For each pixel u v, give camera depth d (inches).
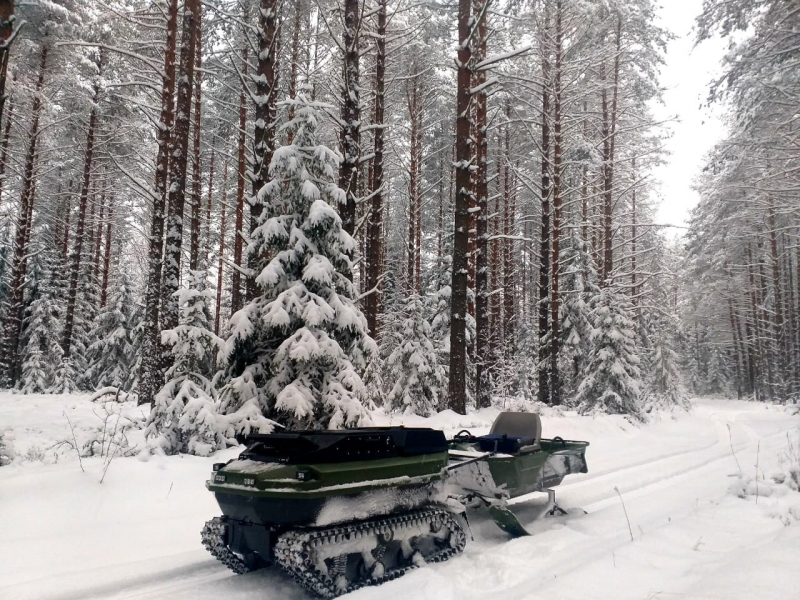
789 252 1593.3
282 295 320.5
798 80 744.3
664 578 188.2
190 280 382.9
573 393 1079.6
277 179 345.7
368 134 996.6
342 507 178.9
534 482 275.7
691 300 2055.9
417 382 677.3
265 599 176.1
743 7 731.4
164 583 187.2
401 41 920.9
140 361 1061.1
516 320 1437.0
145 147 1039.6
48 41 802.2
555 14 857.5
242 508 181.0
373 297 693.3
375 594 172.9
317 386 331.0
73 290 1069.1
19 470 287.3
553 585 183.5
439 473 217.3
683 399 1266.0
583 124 1106.1
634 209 1315.2
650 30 1011.3
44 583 179.5
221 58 868.0
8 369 1035.9
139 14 706.2
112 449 352.5
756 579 172.4
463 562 207.9
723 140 1070.4
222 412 344.5
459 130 600.1
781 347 1465.3
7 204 1240.8
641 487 357.1
